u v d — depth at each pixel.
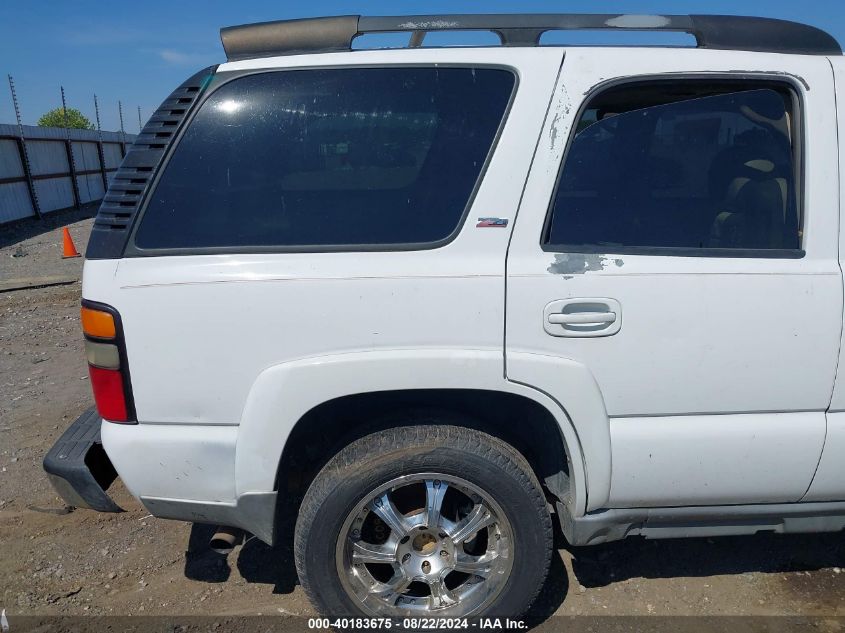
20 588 2.85
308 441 2.48
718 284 2.21
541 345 2.19
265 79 2.27
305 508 2.29
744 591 2.75
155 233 2.21
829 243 2.27
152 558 3.05
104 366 2.20
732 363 2.23
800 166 2.30
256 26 2.34
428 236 2.21
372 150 2.26
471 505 2.48
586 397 2.21
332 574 2.33
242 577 2.92
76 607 2.74
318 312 2.16
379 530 2.57
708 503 2.36
